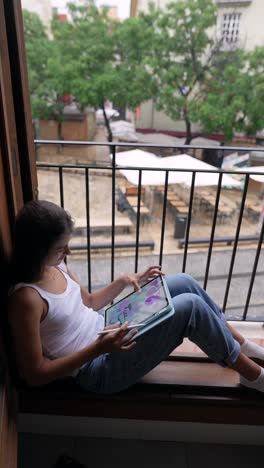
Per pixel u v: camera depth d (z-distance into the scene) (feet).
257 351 4.15
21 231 2.93
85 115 42.01
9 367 3.60
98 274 16.89
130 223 25.55
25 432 4.31
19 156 3.75
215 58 33.91
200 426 4.21
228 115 31.65
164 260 18.98
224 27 34.73
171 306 3.34
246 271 17.07
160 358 3.55
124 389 3.83
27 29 34.06
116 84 32.45
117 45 33.19
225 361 3.69
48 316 3.18
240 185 25.31
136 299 3.83
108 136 40.27
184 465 4.02
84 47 33.30
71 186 31.81
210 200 31.58
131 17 32.91
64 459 3.93
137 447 4.20
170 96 33.14
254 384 3.86
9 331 3.43
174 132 43.80
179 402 4.00
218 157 35.63
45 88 35.06
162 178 24.88
